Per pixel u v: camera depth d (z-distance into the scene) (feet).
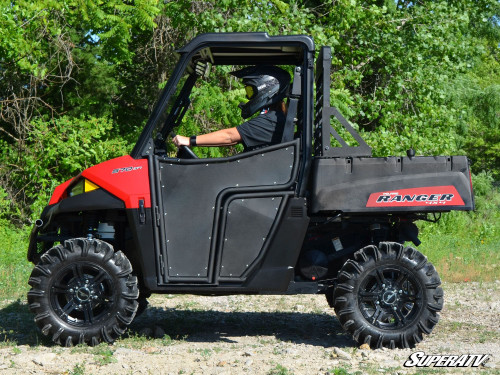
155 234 16.79
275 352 16.75
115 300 17.08
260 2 39.11
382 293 17.25
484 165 110.42
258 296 26.86
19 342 17.66
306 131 16.99
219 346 17.57
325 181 16.92
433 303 17.13
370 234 19.01
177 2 39.81
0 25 35.70
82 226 19.02
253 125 17.39
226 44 17.22
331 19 44.50
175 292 17.07
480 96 66.44
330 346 17.83
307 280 18.10
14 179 44.45
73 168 42.70
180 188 16.93
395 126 46.80
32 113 45.37
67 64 45.21
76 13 38.93
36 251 19.02
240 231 16.89
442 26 47.06
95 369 14.84
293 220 16.94
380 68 48.29
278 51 17.89
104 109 47.32
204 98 34.65
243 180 16.92
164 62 46.57
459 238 51.39
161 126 18.01
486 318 22.40
